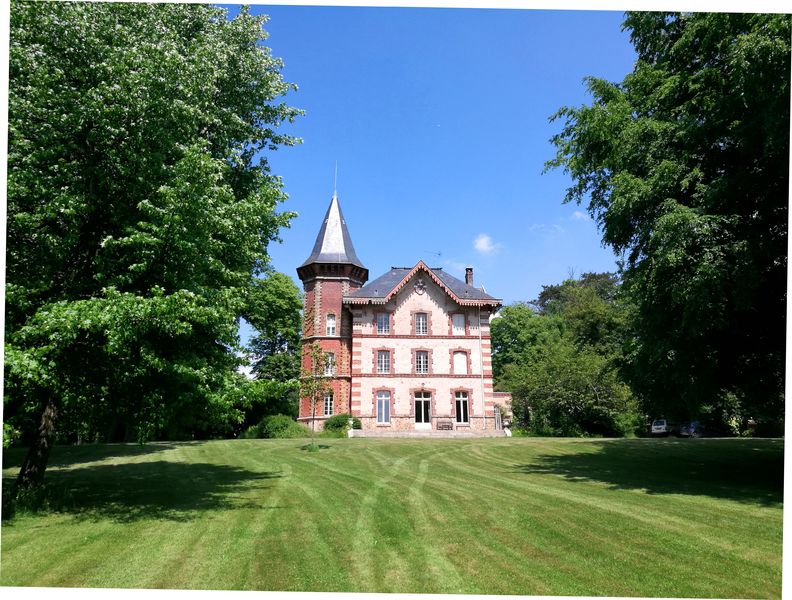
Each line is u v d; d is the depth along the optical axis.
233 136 16.14
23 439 22.55
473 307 35.25
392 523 8.55
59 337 8.02
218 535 7.86
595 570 6.30
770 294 12.17
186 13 15.52
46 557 6.83
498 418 37.12
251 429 33.78
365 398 33.62
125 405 10.64
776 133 9.97
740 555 6.83
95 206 10.14
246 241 11.77
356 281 37.69
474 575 6.14
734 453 19.19
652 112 13.95
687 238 10.88
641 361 13.98
